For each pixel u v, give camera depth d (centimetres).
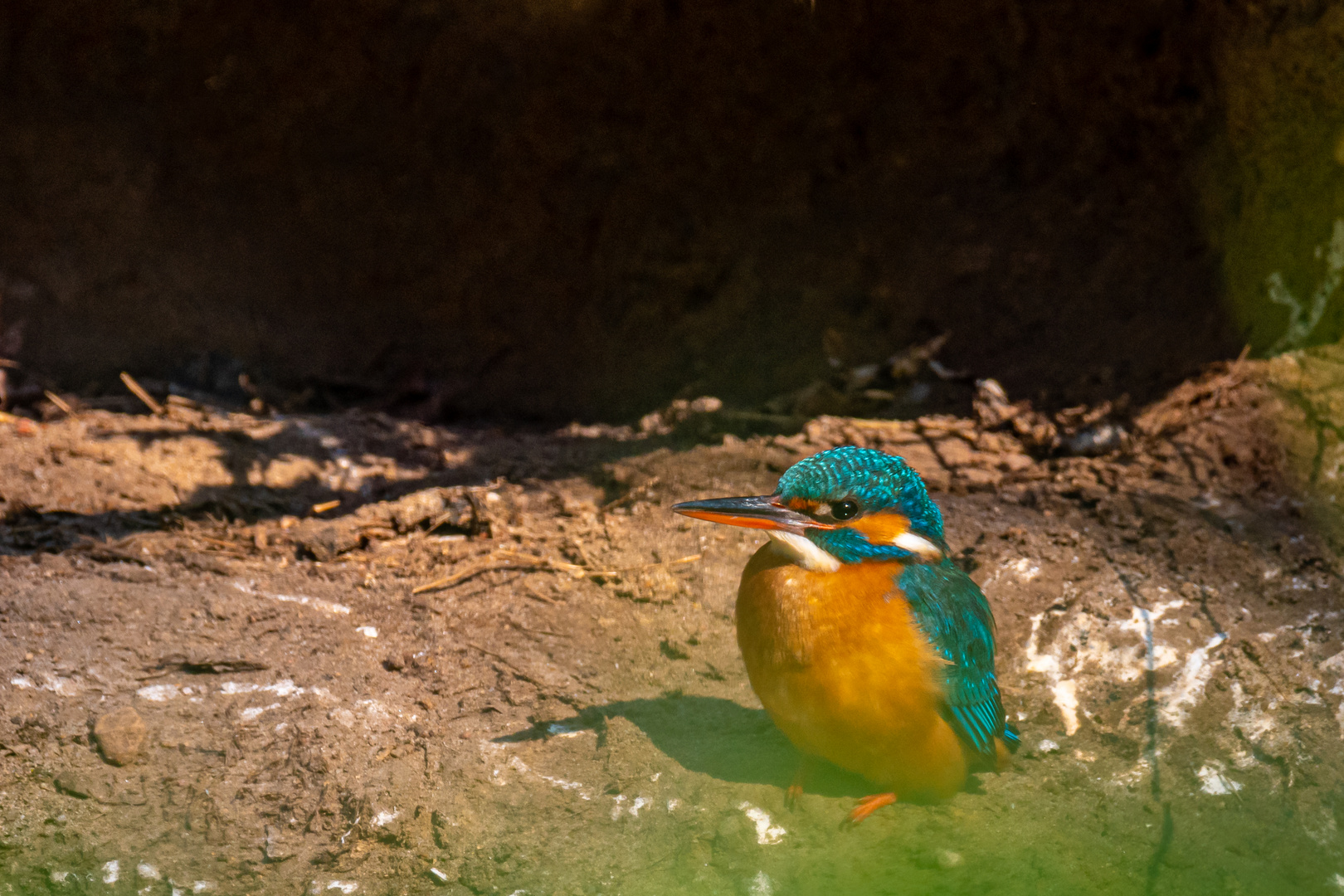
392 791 667
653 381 1316
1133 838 652
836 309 1309
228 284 1269
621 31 1244
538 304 1317
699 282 1320
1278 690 760
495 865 635
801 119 1282
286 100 1233
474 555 893
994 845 644
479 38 1235
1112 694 766
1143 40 1180
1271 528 934
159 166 1230
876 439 1097
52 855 626
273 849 638
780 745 718
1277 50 1091
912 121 1273
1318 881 622
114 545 855
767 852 641
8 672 710
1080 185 1245
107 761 671
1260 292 1154
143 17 1185
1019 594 846
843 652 598
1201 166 1184
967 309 1276
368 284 1295
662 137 1284
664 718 742
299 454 1048
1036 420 1117
